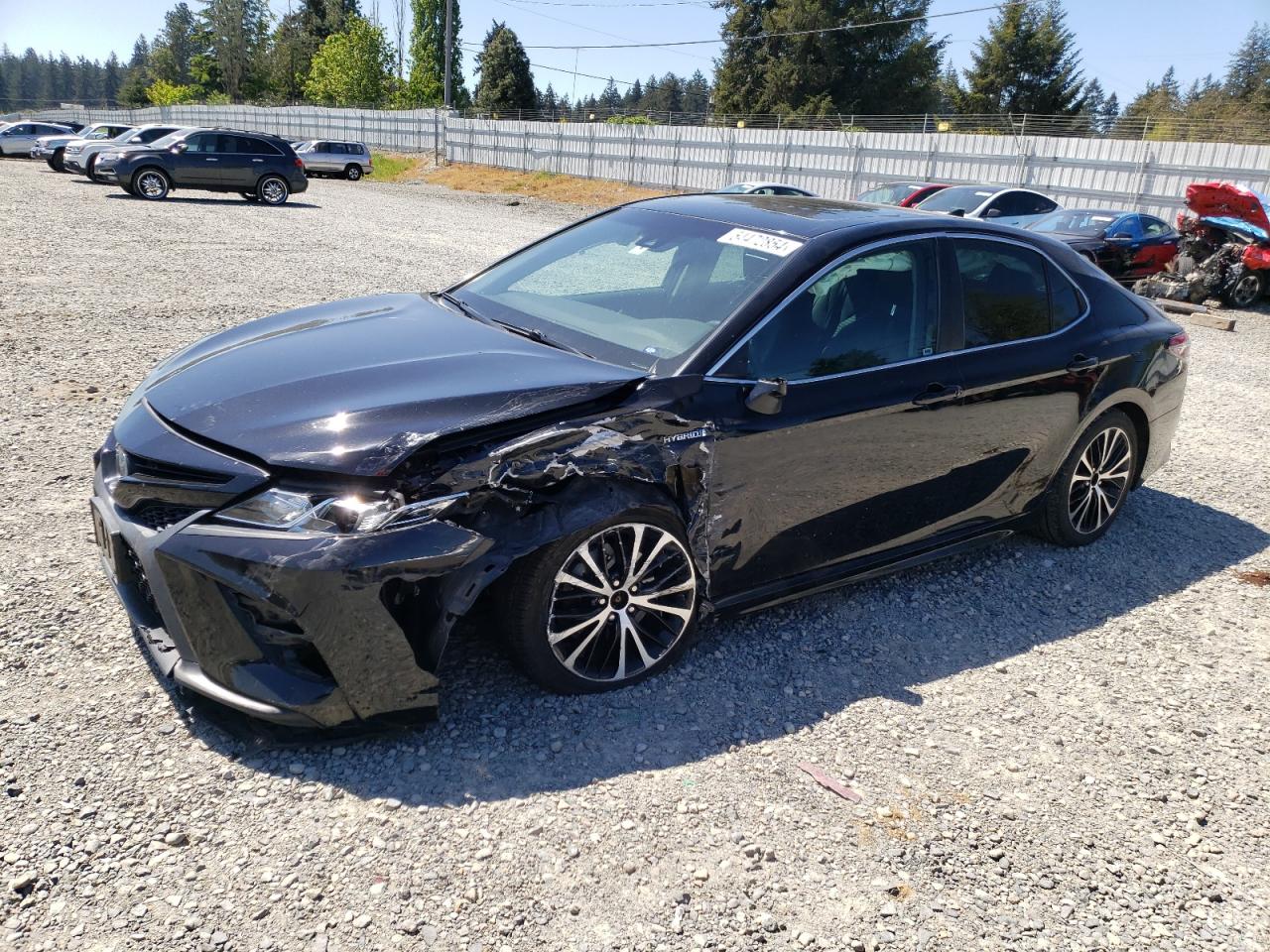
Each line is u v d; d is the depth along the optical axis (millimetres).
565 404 2871
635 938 2219
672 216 4105
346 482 2568
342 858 2363
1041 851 2646
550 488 2830
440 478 2619
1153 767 3068
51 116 63781
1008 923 2381
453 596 2646
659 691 3209
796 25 50312
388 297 4191
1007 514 4281
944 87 58781
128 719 2789
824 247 3529
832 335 3475
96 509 2965
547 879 2363
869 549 3762
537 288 3918
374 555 2514
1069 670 3615
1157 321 4820
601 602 3031
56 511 4156
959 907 2416
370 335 3422
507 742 2861
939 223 3941
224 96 82562
